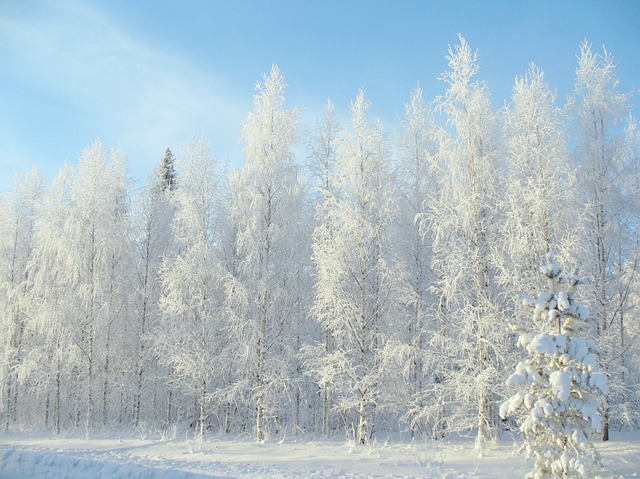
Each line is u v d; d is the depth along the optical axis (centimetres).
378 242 1648
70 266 2077
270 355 1767
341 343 1616
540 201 1362
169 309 1806
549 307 980
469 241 1448
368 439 1550
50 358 2120
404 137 1945
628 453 1159
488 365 1368
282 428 1992
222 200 2092
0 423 2180
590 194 1560
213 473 1023
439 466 1117
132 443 1588
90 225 2164
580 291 1359
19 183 2483
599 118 1625
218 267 1838
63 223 2223
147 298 2217
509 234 1387
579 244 1348
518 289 1342
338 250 1558
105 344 2150
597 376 903
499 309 1435
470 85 1537
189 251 1869
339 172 1723
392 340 1541
